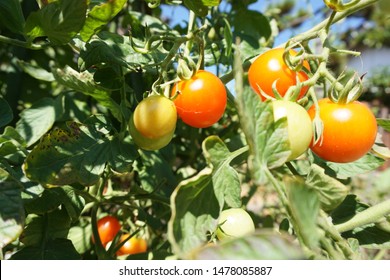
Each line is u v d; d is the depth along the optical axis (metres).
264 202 0.50
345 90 0.21
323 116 0.21
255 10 0.37
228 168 0.21
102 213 0.38
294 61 0.22
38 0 0.26
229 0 0.40
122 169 0.24
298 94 0.21
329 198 0.20
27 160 0.22
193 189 0.19
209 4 0.24
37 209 0.24
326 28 0.23
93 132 0.24
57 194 0.25
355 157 0.22
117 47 0.27
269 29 0.38
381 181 0.72
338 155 0.22
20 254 0.24
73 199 0.25
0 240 0.19
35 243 0.25
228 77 0.27
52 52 0.41
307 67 0.24
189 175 0.37
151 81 0.31
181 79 0.22
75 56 0.40
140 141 0.22
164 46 0.33
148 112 0.22
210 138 0.20
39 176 0.22
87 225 0.35
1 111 0.26
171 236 0.16
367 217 0.23
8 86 0.36
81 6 0.22
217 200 0.20
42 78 0.35
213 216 0.20
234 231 0.21
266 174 0.18
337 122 0.21
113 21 0.39
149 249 0.37
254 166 0.17
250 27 0.38
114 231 0.34
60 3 0.22
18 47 0.35
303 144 0.20
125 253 0.34
